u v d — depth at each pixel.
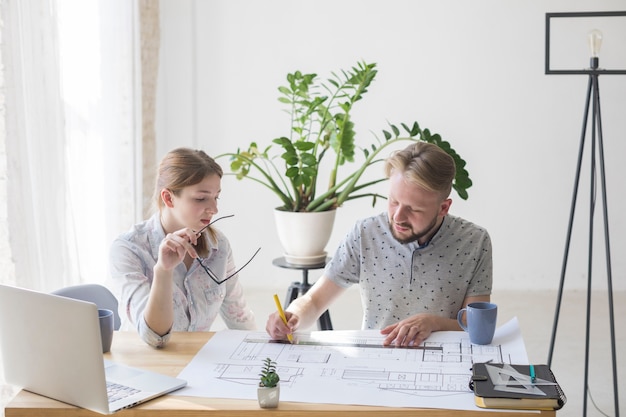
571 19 4.95
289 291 3.40
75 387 1.56
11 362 1.67
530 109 5.04
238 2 5.04
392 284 2.25
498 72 5.03
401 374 1.71
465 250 2.23
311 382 1.67
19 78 2.64
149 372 1.73
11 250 2.61
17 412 1.58
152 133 4.20
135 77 3.84
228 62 5.09
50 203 2.85
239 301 2.37
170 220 2.18
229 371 1.75
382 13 5.02
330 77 5.09
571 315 4.59
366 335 2.00
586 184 5.07
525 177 5.11
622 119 4.99
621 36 4.94
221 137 5.16
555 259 5.17
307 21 5.05
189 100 5.07
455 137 5.10
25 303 1.60
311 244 3.37
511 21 4.98
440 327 2.01
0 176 2.59
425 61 5.05
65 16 3.26
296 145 3.44
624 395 3.37
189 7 4.99
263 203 5.23
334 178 3.60
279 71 5.10
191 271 2.21
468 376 1.69
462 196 3.29
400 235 2.09
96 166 3.56
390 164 2.07
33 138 2.77
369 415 1.51
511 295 5.07
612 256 5.11
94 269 3.53
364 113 5.11
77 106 3.36
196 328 2.23
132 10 3.79
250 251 5.28
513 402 1.52
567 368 3.70
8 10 2.59
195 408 1.54
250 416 1.53
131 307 2.04
